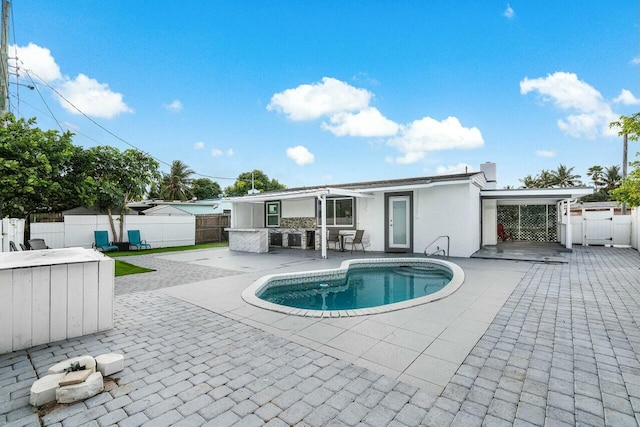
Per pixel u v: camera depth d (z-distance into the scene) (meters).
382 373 2.92
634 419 2.23
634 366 3.03
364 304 6.28
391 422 2.22
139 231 15.77
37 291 3.67
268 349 3.49
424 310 4.89
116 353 3.28
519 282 6.89
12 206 11.62
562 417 2.26
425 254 11.79
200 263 10.34
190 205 24.55
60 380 2.59
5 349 3.47
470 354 3.33
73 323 3.88
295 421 2.24
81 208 16.97
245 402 2.48
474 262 9.83
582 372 2.92
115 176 15.34
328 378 2.84
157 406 2.43
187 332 4.04
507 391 2.61
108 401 2.51
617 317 4.52
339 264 9.91
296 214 16.05
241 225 16.36
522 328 4.10
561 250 12.83
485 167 16.33
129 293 6.14
